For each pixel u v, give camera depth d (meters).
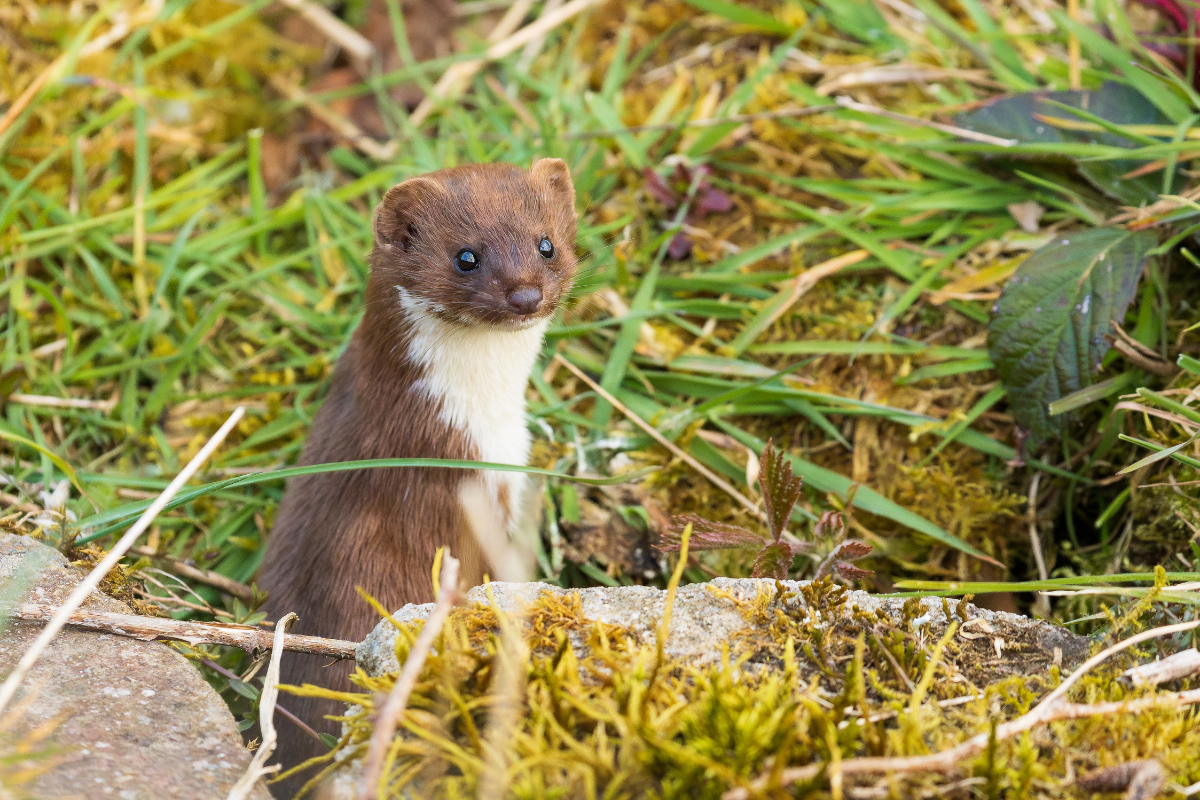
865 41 9.52
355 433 6.53
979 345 7.75
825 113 8.91
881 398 7.88
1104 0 8.12
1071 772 3.98
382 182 9.40
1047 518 7.36
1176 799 3.95
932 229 8.17
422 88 10.30
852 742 3.89
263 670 6.05
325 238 9.10
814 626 4.62
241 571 7.53
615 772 3.81
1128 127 7.19
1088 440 7.27
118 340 8.51
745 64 9.65
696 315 8.41
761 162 9.02
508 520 6.73
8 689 4.02
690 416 7.77
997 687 4.39
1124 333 6.83
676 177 8.68
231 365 8.62
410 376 6.50
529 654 4.39
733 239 8.69
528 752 3.87
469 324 6.44
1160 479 6.45
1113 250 7.08
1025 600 7.29
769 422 8.03
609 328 8.38
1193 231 6.85
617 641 4.50
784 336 8.19
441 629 4.32
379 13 10.91
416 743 4.02
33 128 9.23
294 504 6.70
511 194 6.60
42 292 8.16
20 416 7.91
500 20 10.84
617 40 10.20
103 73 9.65
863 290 8.26
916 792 3.83
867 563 7.55
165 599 6.27
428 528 6.39
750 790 3.53
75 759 4.20
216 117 9.99
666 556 7.50
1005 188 8.05
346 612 6.14
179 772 4.25
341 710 5.79
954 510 7.45
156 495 7.78
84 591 4.54
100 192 9.06
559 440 7.97
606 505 7.72
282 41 10.67
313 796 4.69
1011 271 7.56
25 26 9.56
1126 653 4.71
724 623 4.64
